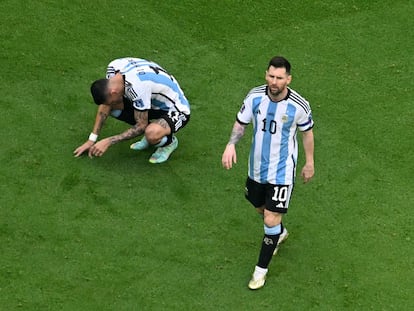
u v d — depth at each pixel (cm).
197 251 2239
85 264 2178
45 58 2877
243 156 2558
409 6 3228
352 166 2531
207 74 2869
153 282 2144
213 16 3127
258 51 2984
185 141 2603
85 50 2927
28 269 2153
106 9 3112
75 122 2641
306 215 2366
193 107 2725
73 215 2320
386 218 2362
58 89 2755
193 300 2105
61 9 3092
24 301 2069
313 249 2264
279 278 2175
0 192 2372
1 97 2700
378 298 2131
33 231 2261
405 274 2198
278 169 2055
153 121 2469
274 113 1992
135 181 2447
